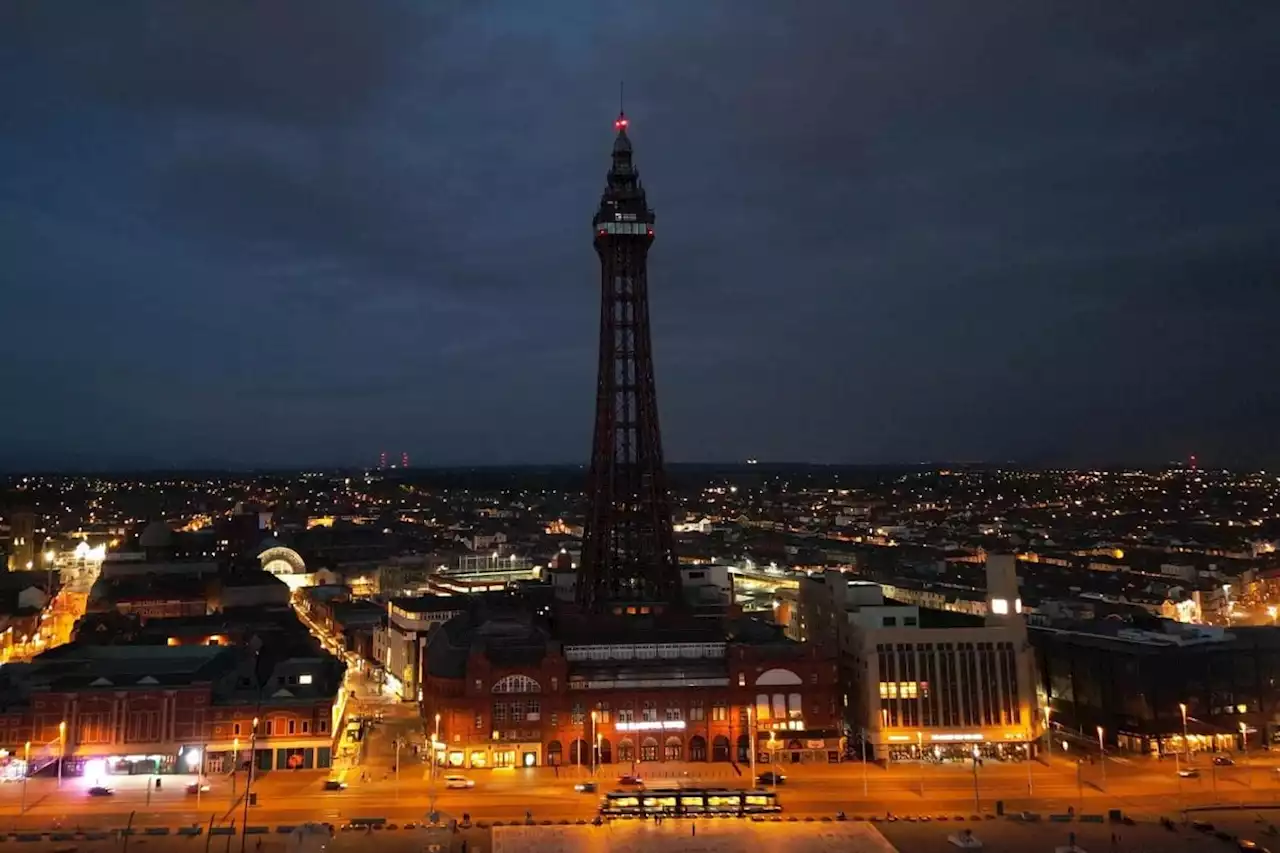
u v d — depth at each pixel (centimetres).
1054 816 13338
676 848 12219
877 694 16275
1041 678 18625
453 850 12138
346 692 19150
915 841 12494
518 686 16125
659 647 17162
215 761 15400
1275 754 16362
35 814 13375
